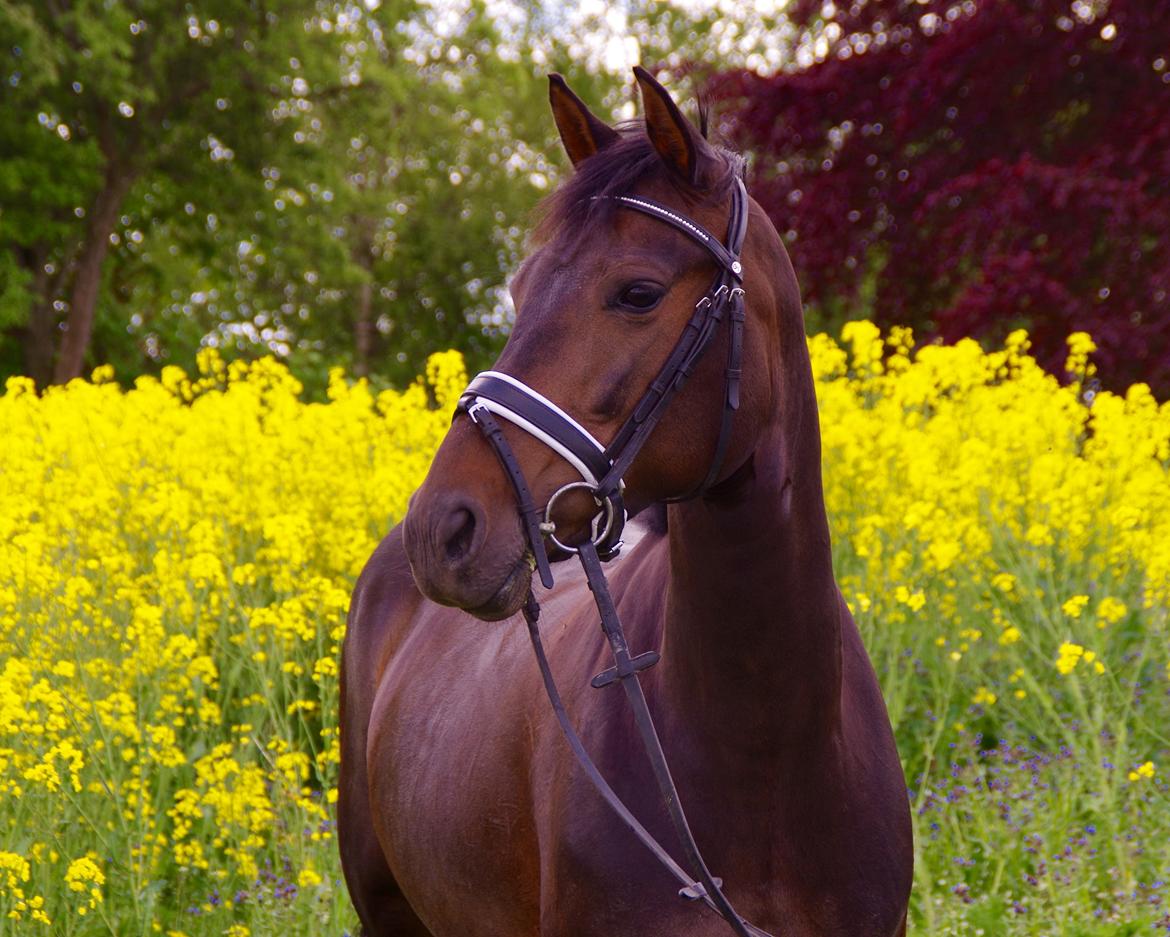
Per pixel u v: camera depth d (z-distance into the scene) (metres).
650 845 2.86
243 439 9.91
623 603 3.44
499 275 40.38
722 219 2.80
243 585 7.74
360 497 9.39
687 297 2.72
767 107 15.54
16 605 6.68
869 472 8.91
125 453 9.43
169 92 28.75
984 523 8.49
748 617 2.92
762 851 3.03
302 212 31.44
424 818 3.87
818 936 3.09
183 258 33.84
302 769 6.68
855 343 10.47
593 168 2.80
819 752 3.03
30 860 5.63
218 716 7.18
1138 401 9.83
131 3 27.64
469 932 3.81
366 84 31.36
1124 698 6.80
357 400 10.27
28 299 26.75
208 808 6.24
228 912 5.81
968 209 14.30
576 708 3.28
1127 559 7.95
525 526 2.66
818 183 15.16
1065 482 8.27
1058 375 13.04
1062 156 14.53
